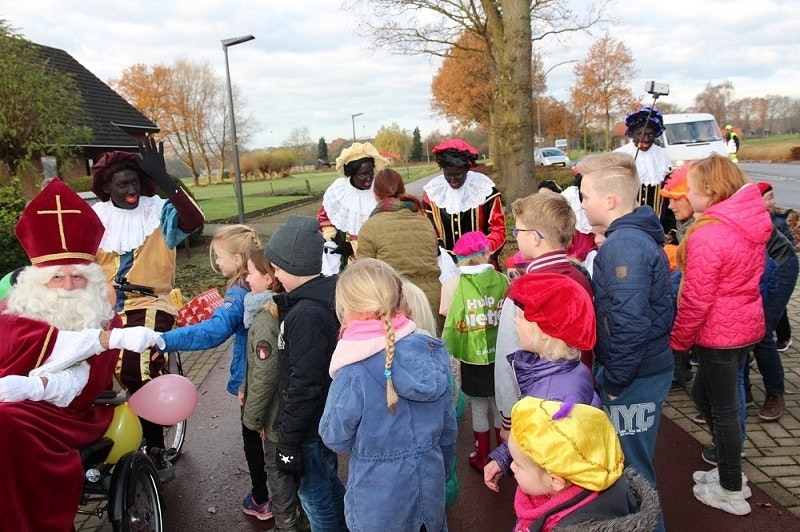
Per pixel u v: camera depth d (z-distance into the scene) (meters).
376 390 2.30
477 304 3.55
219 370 6.14
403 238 3.91
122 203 3.84
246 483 3.98
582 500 1.86
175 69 66.25
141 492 3.08
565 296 2.36
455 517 3.49
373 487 2.32
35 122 14.22
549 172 21.12
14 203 10.79
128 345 2.76
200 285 10.09
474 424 3.87
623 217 2.72
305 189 40.50
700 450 4.01
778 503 3.36
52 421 2.55
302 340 2.59
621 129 38.50
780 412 4.27
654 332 2.69
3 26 14.36
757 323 3.05
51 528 2.43
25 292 2.75
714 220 2.98
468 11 17.70
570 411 1.89
